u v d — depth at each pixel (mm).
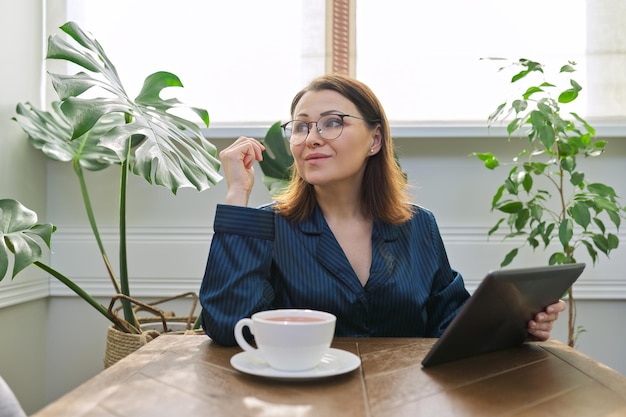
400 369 841
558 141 1894
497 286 780
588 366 882
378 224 1345
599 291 2219
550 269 879
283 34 2301
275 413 646
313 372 776
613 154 2232
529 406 691
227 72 2312
